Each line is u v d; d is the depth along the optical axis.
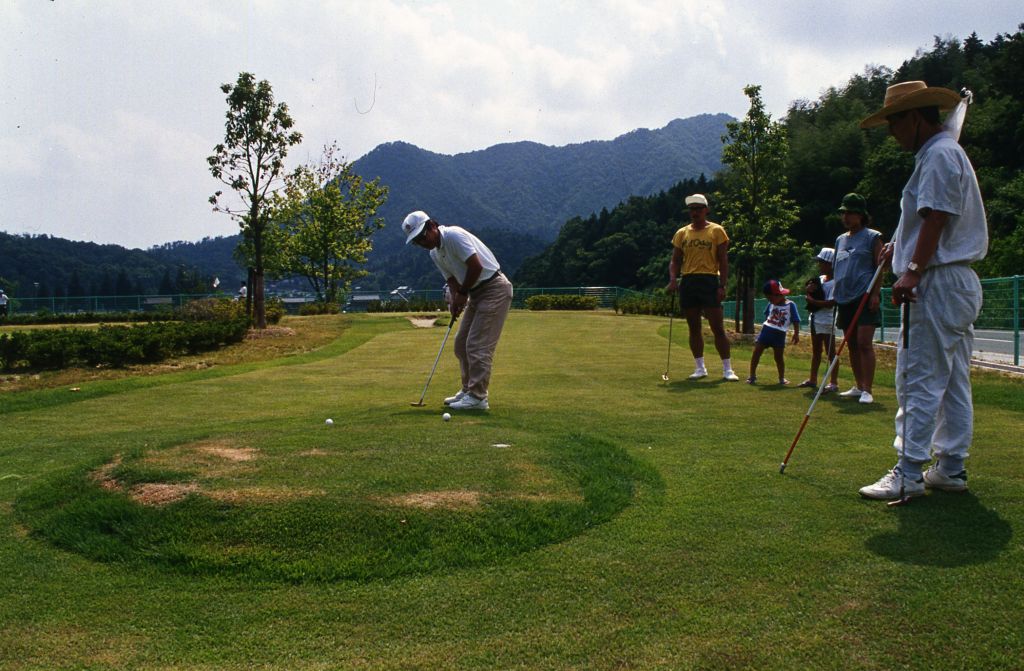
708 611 2.52
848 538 3.08
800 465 4.24
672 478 4.04
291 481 3.75
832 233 60.47
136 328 15.56
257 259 19.53
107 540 3.29
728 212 21.39
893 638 2.31
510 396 7.40
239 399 8.18
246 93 18.11
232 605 2.71
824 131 68.19
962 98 3.61
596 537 3.20
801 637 2.33
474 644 2.38
